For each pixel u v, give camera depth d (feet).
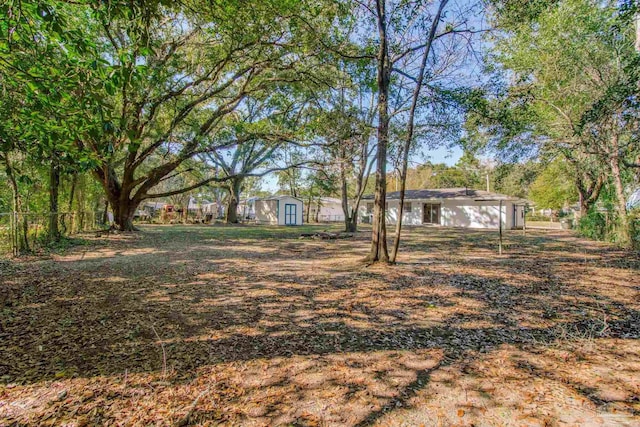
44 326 12.65
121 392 8.36
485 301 16.90
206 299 16.53
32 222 32.60
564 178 63.62
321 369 9.77
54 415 7.39
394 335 12.44
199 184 52.11
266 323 13.41
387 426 7.32
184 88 39.29
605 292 18.75
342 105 38.40
